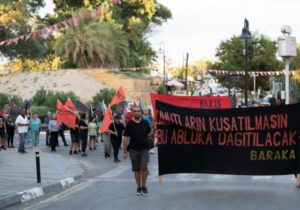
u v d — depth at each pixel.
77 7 73.25
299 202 10.63
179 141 12.67
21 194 11.92
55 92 49.91
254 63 61.56
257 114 12.38
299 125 12.17
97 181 14.80
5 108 27.42
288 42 18.23
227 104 13.88
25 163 18.55
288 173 12.27
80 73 63.94
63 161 19.47
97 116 28.48
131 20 75.69
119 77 63.09
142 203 10.83
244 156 12.45
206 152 12.60
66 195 12.45
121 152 23.59
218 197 11.43
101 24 64.81
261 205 10.37
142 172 11.89
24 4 45.97
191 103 13.91
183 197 11.51
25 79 63.88
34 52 45.94
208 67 73.19
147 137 11.95
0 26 43.56
